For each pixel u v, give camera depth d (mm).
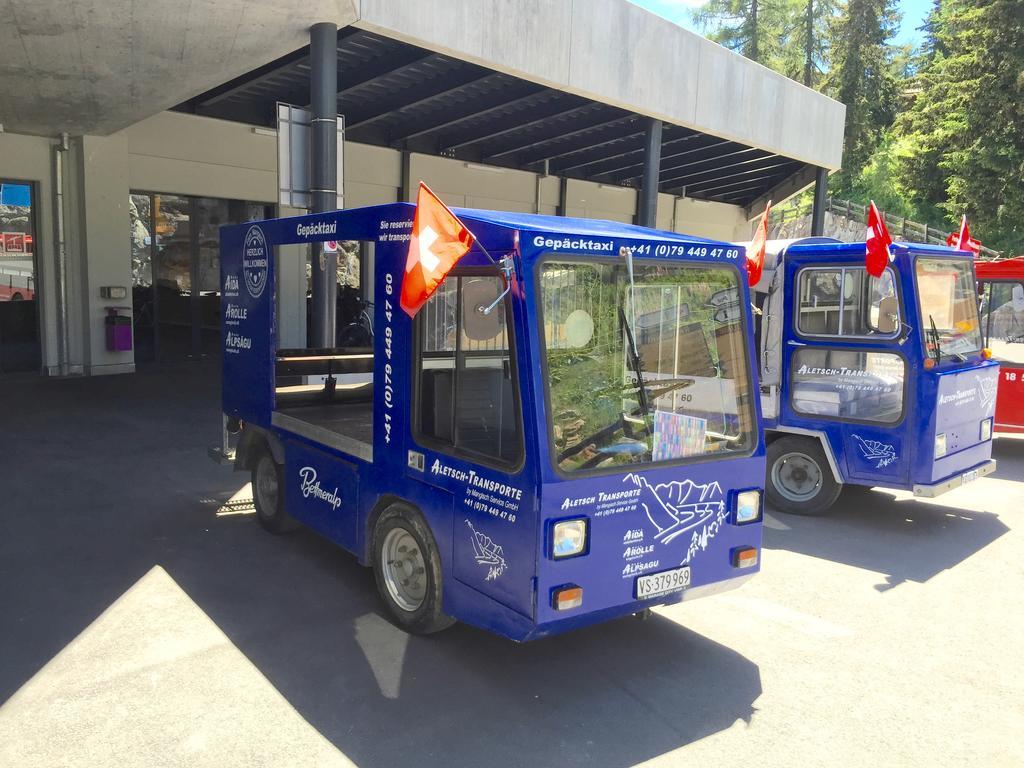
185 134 13734
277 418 5699
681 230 24203
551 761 3277
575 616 3541
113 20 7699
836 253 6551
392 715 3578
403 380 4203
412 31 8938
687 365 3934
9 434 8883
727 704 3791
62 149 12625
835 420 6648
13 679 3777
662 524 3787
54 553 5441
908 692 3961
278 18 8172
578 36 11047
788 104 15906
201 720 3482
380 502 4547
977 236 30500
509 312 3488
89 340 13188
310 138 8977
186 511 6488
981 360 7043
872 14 42188
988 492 8039
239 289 6164
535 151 18578
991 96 29359
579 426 3541
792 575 5535
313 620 4520
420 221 3434
